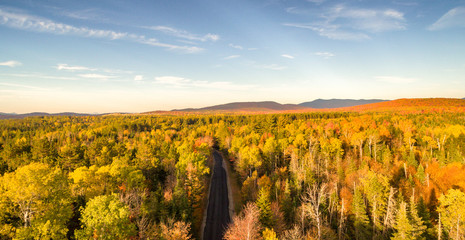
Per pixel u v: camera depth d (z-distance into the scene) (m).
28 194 28.11
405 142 86.44
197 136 150.12
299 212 44.91
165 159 77.69
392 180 59.59
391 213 41.16
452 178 57.25
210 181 80.62
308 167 62.69
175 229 34.66
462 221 35.94
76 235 27.11
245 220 33.22
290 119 188.00
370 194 47.22
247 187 61.12
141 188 48.38
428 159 69.12
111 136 154.50
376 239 41.47
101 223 26.83
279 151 86.12
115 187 47.75
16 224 30.38
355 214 44.88
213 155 122.12
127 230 28.22
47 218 28.67
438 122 129.25
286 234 34.38
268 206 44.25
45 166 31.86
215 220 54.06
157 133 163.25
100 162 67.81
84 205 41.03
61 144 122.12
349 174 62.59
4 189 30.33
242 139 102.75
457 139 80.12
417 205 42.00
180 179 51.22
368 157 74.00
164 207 43.88
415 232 35.81
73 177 46.41
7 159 72.44
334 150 78.75
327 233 37.34
